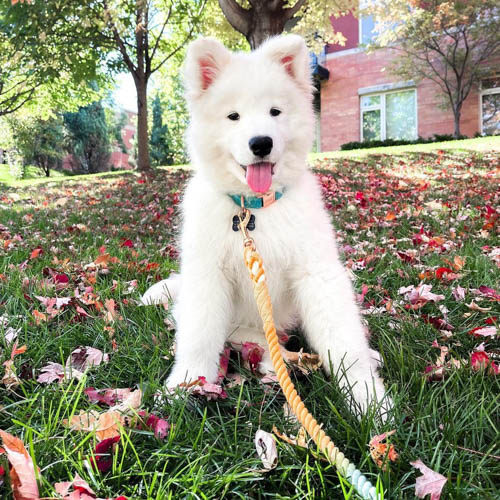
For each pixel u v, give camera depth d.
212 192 0.73
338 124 7.14
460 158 3.66
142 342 0.80
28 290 1.07
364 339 0.68
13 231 1.96
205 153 0.74
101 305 0.96
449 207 1.97
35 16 4.42
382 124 6.83
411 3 5.69
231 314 0.75
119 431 0.53
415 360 0.70
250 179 0.68
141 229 1.94
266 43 0.79
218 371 0.71
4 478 0.47
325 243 0.70
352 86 6.95
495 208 1.88
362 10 4.75
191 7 5.04
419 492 0.45
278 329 0.82
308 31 4.23
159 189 3.33
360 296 0.96
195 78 0.76
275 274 0.71
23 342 0.80
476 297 0.93
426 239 1.44
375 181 2.89
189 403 0.62
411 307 0.90
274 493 0.48
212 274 0.70
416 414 0.56
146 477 0.50
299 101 0.76
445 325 0.82
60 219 2.27
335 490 0.47
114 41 4.82
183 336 0.69
